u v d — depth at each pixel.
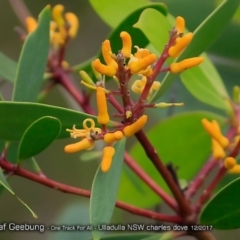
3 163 0.38
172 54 0.35
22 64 0.41
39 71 0.41
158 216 0.40
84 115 0.36
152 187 0.44
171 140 0.50
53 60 0.49
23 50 0.41
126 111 0.35
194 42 0.37
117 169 0.36
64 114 0.36
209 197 0.42
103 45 0.34
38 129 0.36
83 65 0.47
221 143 0.39
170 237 0.40
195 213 0.40
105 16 0.46
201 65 0.46
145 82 0.37
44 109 0.36
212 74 0.47
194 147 0.51
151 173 0.51
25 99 0.41
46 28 0.41
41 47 0.41
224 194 0.38
